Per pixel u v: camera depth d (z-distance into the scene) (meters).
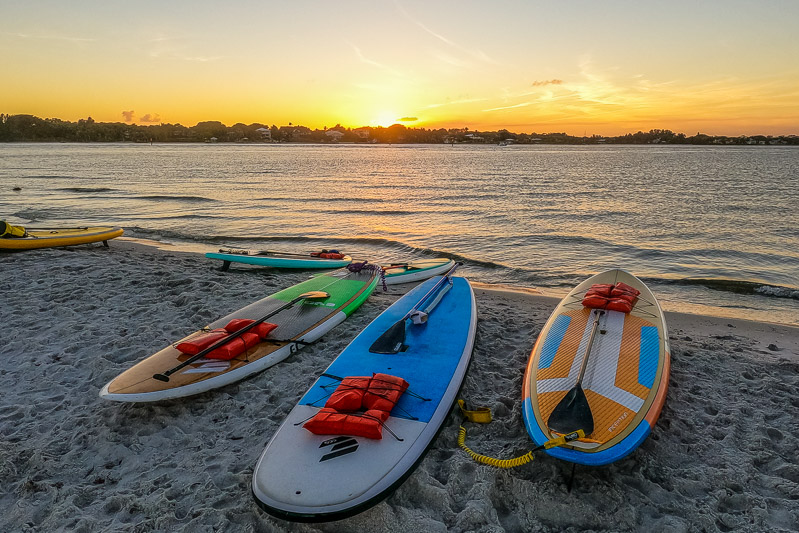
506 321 8.48
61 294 9.23
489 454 4.71
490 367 6.67
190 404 5.62
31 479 4.32
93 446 4.84
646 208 25.44
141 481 4.34
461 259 14.99
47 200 29.23
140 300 9.05
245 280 10.80
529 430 4.57
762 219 21.88
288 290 8.84
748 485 4.30
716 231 19.28
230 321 6.82
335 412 4.45
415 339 6.46
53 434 5.02
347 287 8.97
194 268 11.87
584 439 4.18
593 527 3.82
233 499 4.09
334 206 27.19
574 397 4.59
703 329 8.52
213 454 4.73
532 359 5.76
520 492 4.14
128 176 47.41
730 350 7.38
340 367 5.70
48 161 72.94
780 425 5.25
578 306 6.93
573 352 5.60
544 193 32.84
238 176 48.06
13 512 3.92
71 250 13.69
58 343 7.10
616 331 6.05
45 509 3.98
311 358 6.78
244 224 21.84
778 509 3.98
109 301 8.96
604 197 30.52
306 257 12.49
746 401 5.75
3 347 6.95
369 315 8.58
